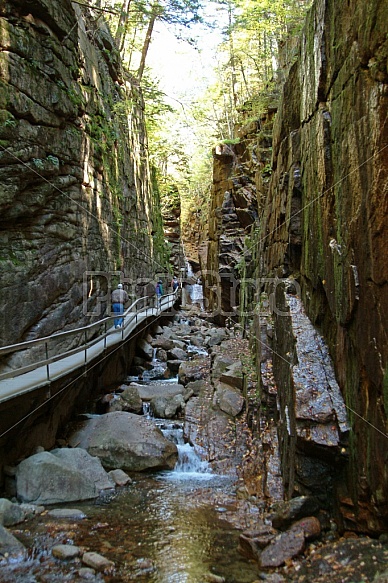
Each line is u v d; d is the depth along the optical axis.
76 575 5.30
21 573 5.31
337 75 6.70
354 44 5.71
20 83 8.96
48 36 10.20
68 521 6.75
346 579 4.37
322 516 6.03
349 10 6.06
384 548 4.71
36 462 7.54
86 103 13.77
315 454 6.17
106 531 6.50
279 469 7.95
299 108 11.55
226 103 37.62
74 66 12.20
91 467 8.46
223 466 9.34
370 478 5.07
